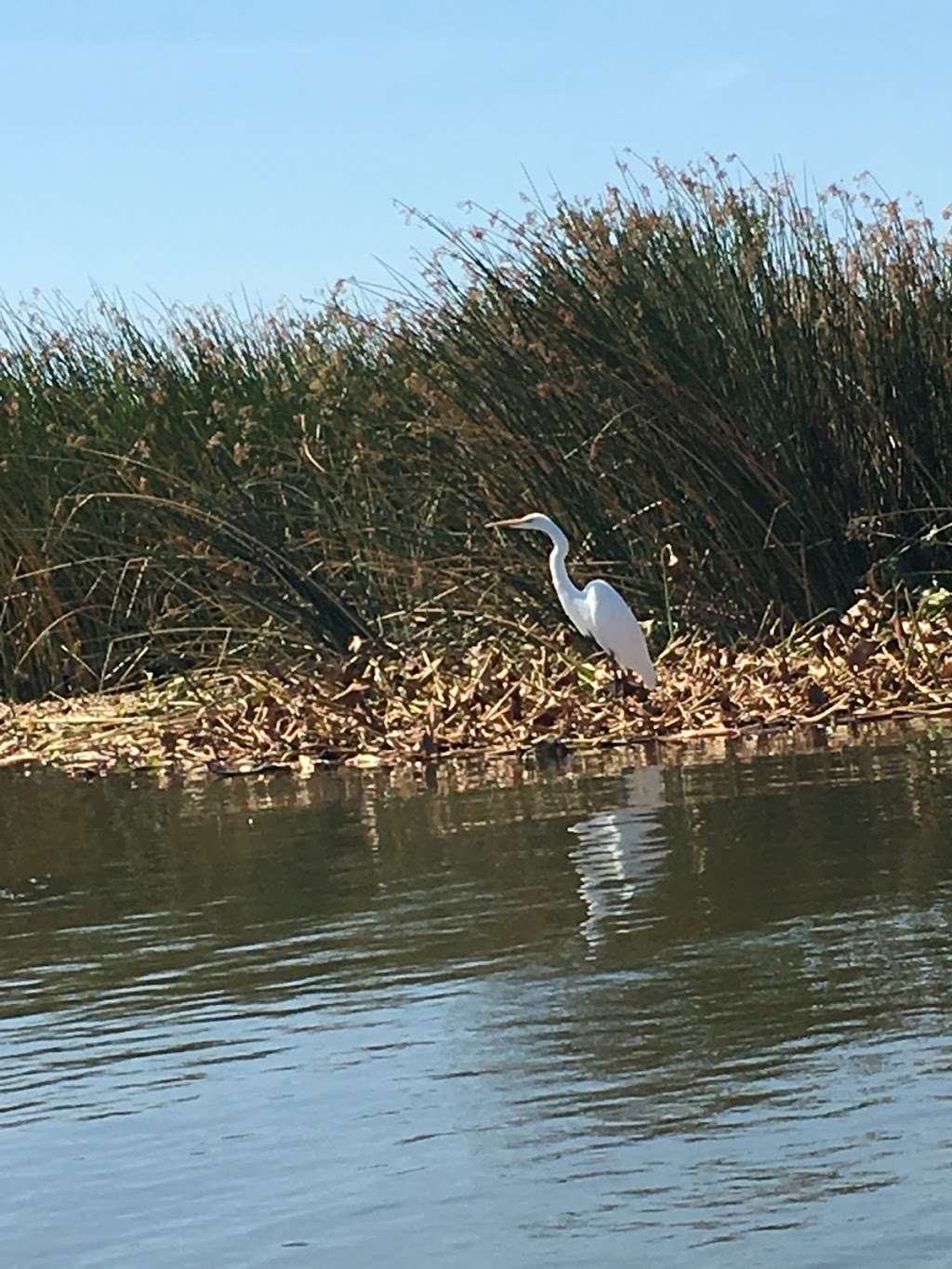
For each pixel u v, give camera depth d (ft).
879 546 44.14
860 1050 14.93
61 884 25.55
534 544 44.24
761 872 21.97
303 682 40.04
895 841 23.11
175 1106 15.11
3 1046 17.33
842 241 45.37
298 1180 13.30
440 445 44.75
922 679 37.14
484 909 21.30
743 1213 12.09
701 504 43.37
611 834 25.53
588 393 43.47
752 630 43.27
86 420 51.39
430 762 35.53
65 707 47.47
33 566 50.93
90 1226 12.79
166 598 48.78
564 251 44.52
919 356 44.68
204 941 20.98
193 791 34.76
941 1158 12.62
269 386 50.24
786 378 43.88
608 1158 13.19
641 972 17.81
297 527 47.88
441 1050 15.98
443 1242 12.09
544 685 39.09
